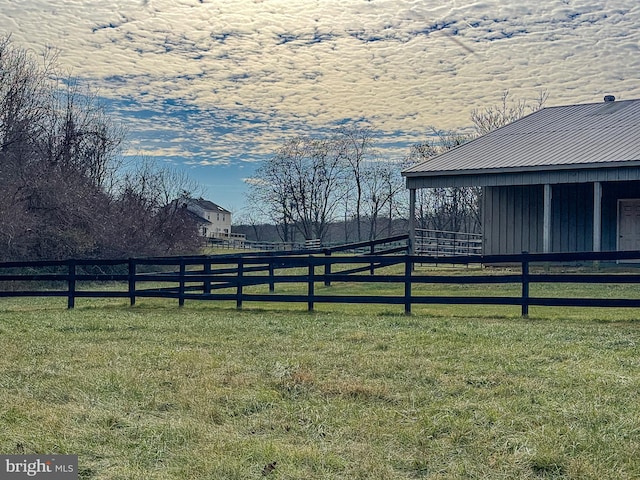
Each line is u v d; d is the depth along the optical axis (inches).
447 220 2289.6
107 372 285.4
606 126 898.1
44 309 590.9
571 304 431.2
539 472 174.7
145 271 1263.5
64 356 326.6
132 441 200.8
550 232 874.8
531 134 942.4
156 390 256.5
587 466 173.3
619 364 286.0
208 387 257.4
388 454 188.2
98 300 720.3
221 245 2228.1
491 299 453.4
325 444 196.9
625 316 454.3
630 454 181.3
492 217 962.1
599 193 764.6
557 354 307.6
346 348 333.4
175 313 520.7
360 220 2711.6
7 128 1149.1
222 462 181.2
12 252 1072.2
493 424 209.3
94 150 1491.1
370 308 546.0
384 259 486.6
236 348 342.6
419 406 231.6
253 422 217.9
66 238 1129.4
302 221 2684.5
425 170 860.0
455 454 188.2
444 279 466.9
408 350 324.2
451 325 409.7
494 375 269.7
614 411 216.8
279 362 299.1
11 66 1185.4
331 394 248.4
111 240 1238.9
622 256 416.5
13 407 232.1
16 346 357.1
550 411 219.6
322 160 2655.0
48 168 1191.6
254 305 587.2
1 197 1060.5
